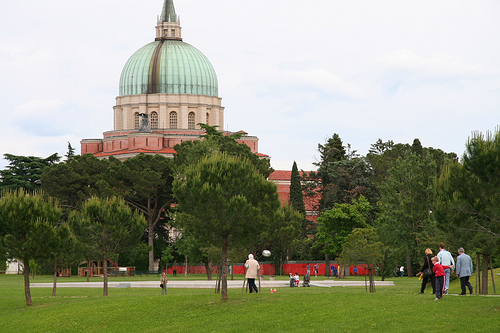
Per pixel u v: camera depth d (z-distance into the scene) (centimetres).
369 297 3762
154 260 10519
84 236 5412
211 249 6012
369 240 5909
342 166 10519
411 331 2962
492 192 3634
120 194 9719
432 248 6219
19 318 4141
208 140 9506
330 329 3139
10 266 10475
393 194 7906
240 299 3969
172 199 10062
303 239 9900
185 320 3619
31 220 4800
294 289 5434
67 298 5241
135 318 3781
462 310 3206
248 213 3912
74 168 10450
